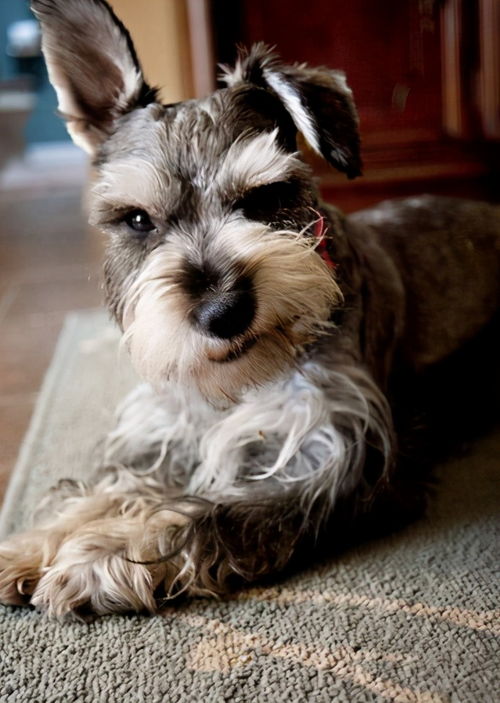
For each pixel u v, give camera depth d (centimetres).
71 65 50
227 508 45
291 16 85
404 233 61
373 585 43
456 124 89
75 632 41
